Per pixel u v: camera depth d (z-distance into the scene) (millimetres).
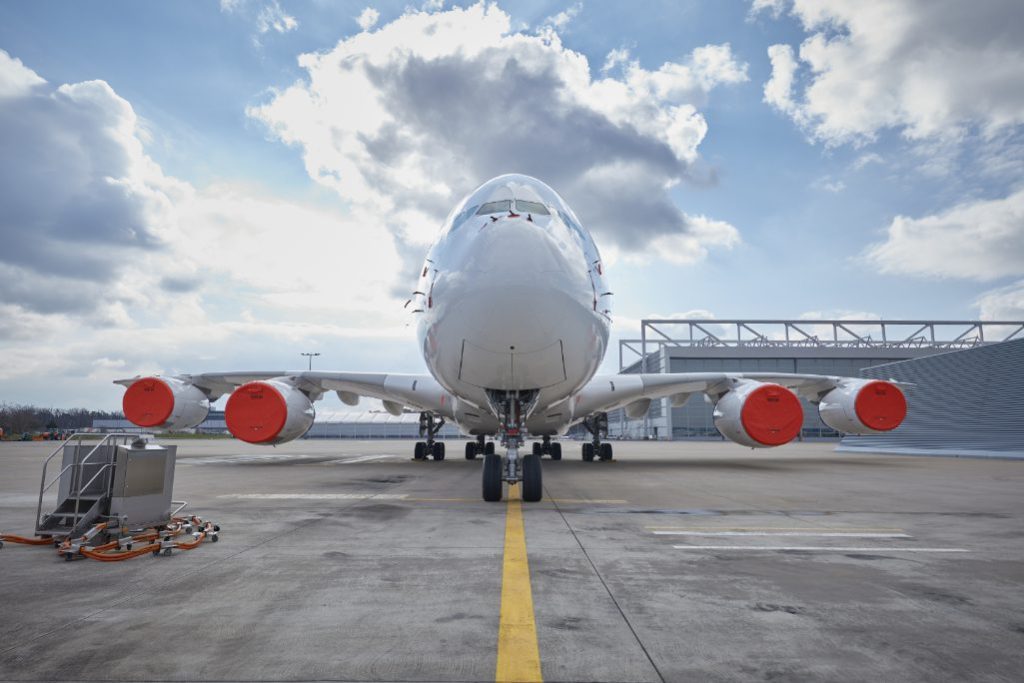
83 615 3439
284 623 3301
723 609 3553
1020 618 3406
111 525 5340
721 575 4363
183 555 5039
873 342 73562
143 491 5680
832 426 15938
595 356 8781
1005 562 4832
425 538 5781
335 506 8133
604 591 3930
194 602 3695
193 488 10594
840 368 71500
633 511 7648
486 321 7469
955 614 3479
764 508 7973
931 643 3014
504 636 3094
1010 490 10414
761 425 13242
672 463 18594
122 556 4852
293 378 15148
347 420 113250
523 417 9312
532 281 7383
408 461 19984
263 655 2838
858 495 9570
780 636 3105
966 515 7398
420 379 15070
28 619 3371
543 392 8820
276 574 4391
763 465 17594
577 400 14758
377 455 24953
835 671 2668
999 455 22266
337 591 3934
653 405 78562
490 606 3609
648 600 3725
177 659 2787
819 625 3275
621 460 20828
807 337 73438
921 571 4516
